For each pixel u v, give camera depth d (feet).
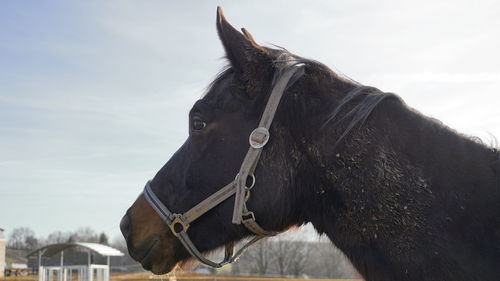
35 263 192.54
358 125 8.83
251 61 9.66
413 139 8.63
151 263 10.00
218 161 9.50
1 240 165.48
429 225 8.08
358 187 8.55
